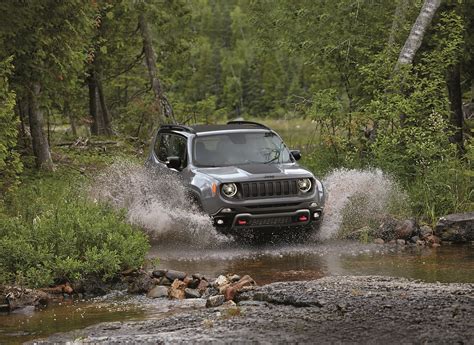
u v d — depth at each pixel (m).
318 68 29.41
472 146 19.53
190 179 16.48
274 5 30.86
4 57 22.20
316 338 8.48
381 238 16.41
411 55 22.55
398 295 10.12
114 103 48.94
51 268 12.37
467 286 10.97
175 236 16.36
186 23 40.44
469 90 33.94
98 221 13.70
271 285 11.13
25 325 10.27
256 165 16.75
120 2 35.22
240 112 119.56
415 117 21.12
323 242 16.38
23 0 21.81
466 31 26.75
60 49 23.19
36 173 24.78
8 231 13.31
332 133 22.47
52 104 27.59
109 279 12.51
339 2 28.11
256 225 15.87
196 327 9.27
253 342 8.45
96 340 8.94
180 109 38.09
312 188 16.30
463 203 17.92
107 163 27.36
